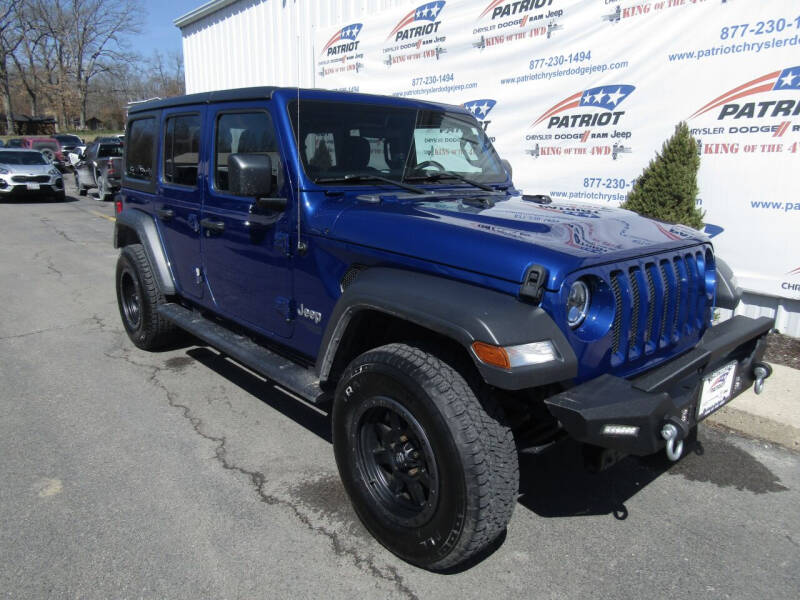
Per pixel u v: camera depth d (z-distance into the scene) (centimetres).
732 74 492
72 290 715
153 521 276
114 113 6806
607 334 229
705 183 520
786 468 333
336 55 905
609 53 571
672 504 299
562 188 635
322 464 329
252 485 307
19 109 7406
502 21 661
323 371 277
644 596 235
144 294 458
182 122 400
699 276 283
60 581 237
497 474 217
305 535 268
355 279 271
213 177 369
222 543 262
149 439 353
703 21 503
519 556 259
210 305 395
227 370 462
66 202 1770
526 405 251
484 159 400
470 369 230
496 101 684
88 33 6138
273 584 238
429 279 238
